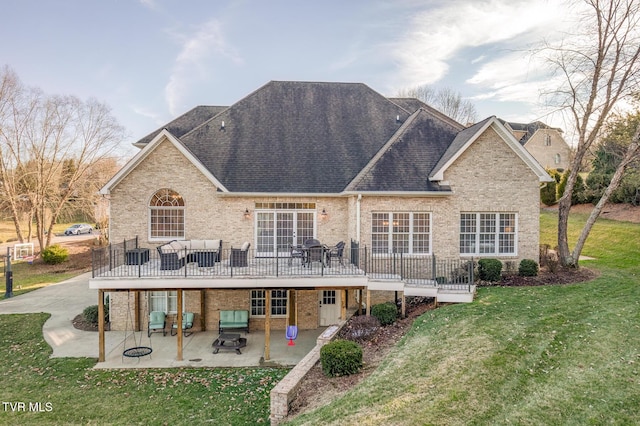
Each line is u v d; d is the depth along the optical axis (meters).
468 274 15.65
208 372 12.43
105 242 43.38
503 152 17.30
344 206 17.84
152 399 10.52
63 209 41.62
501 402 7.19
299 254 15.67
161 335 16.09
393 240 17.05
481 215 17.47
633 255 22.12
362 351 10.54
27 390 11.18
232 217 17.27
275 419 8.48
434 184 17.06
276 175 18.00
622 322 10.64
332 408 7.80
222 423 9.20
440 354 9.51
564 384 7.68
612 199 31.44
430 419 6.68
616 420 6.48
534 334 10.27
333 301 17.38
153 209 16.94
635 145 17.66
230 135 19.59
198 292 16.75
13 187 37.41
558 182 38.56
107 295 17.94
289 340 15.47
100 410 9.90
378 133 20.47
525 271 17.03
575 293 14.21
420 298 15.91
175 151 16.89
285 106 21.17
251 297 17.03
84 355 13.88
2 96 35.81
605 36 18.31
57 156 38.97
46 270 32.34
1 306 20.56
